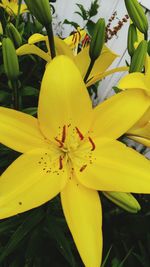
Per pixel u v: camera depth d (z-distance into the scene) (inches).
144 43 10.9
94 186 10.4
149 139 11.1
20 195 9.8
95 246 9.7
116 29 29.1
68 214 9.9
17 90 12.2
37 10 10.8
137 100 10.4
